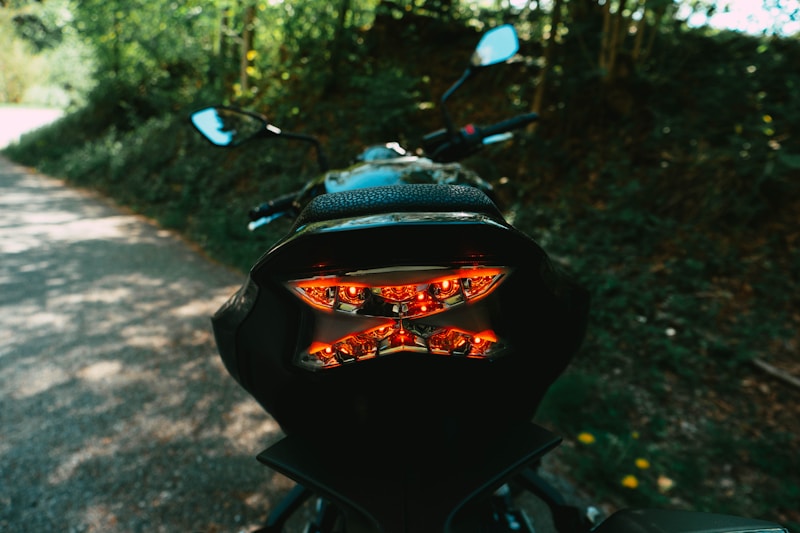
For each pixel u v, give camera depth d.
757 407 3.28
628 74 6.85
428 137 1.94
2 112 38.06
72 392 3.19
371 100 7.84
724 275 4.67
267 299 0.89
